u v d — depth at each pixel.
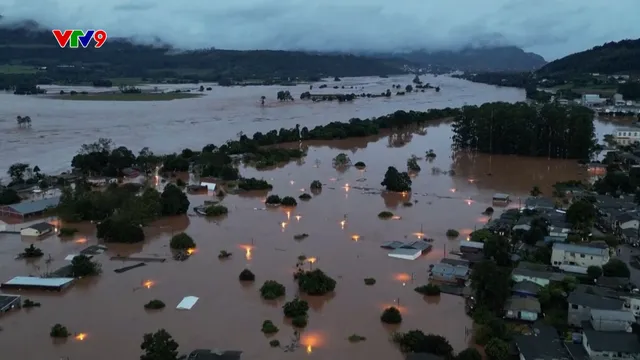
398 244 111.06
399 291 90.69
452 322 80.12
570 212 116.25
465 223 126.62
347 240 115.31
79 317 82.00
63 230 119.62
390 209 138.50
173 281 95.06
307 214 134.12
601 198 138.75
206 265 102.12
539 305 80.25
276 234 119.31
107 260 105.00
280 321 80.69
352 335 76.06
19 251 109.75
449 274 94.19
